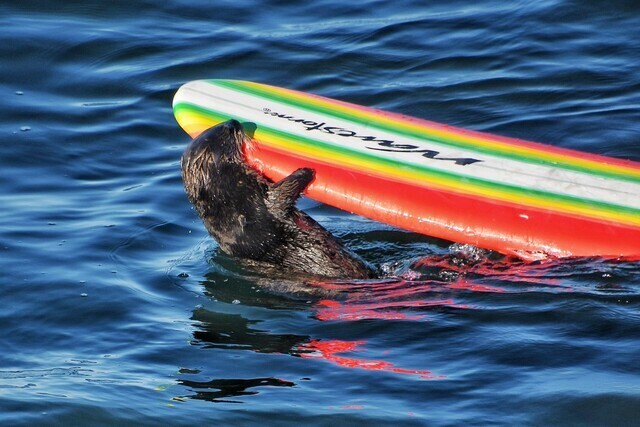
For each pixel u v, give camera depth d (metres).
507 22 41.38
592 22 40.81
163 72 39.50
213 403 22.61
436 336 24.86
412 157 29.70
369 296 27.14
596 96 36.66
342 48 40.50
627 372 22.86
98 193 33.00
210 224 29.14
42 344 25.38
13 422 22.05
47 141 35.69
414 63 39.38
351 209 29.05
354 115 31.53
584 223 27.67
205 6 43.78
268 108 31.69
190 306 27.06
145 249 30.00
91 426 21.98
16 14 42.84
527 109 36.28
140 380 23.64
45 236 30.33
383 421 21.59
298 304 26.98
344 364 23.94
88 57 40.44
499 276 27.45
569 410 21.70
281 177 29.30
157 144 35.88
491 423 21.41
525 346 24.08
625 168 29.28
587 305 25.44
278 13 43.31
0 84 38.81
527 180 28.86
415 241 30.56
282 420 21.84
